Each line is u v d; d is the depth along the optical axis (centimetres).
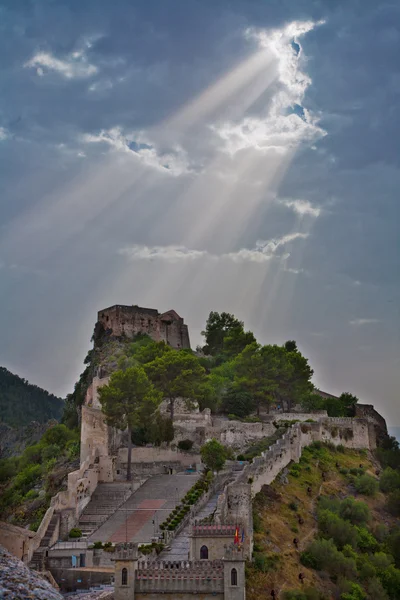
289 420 19375
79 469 15925
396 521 15850
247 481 14388
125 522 13938
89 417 17762
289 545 13525
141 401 17075
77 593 11025
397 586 13388
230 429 18400
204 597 8788
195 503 13900
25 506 15962
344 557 13425
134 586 8838
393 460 19300
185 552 11681
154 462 17450
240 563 8806
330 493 16275
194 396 19012
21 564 8419
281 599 11725
